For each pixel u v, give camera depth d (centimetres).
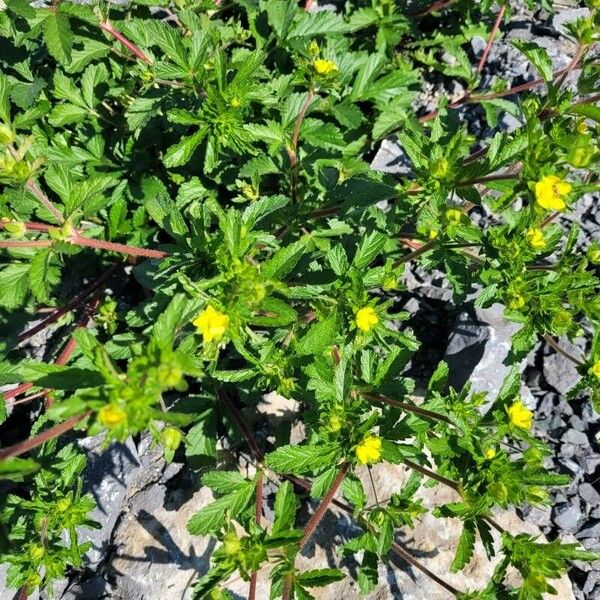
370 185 26
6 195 28
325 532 29
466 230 24
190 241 24
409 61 41
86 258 32
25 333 29
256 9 35
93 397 17
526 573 22
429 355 35
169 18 38
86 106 32
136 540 29
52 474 26
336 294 23
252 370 24
